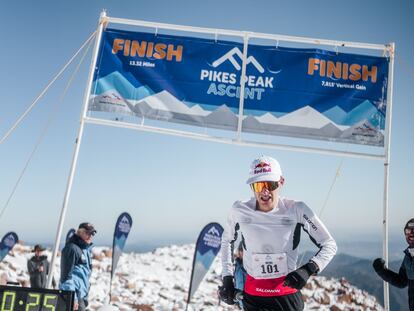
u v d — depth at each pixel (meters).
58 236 5.57
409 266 4.19
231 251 3.04
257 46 6.41
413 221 4.21
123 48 6.41
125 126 6.20
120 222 9.58
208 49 6.42
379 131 6.19
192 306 10.35
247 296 2.84
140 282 12.50
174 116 6.28
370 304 11.82
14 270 12.45
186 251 18.30
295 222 2.73
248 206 2.85
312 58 6.35
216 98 6.30
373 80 6.29
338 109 6.25
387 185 5.96
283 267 2.72
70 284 5.68
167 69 6.37
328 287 13.26
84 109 6.15
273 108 6.27
